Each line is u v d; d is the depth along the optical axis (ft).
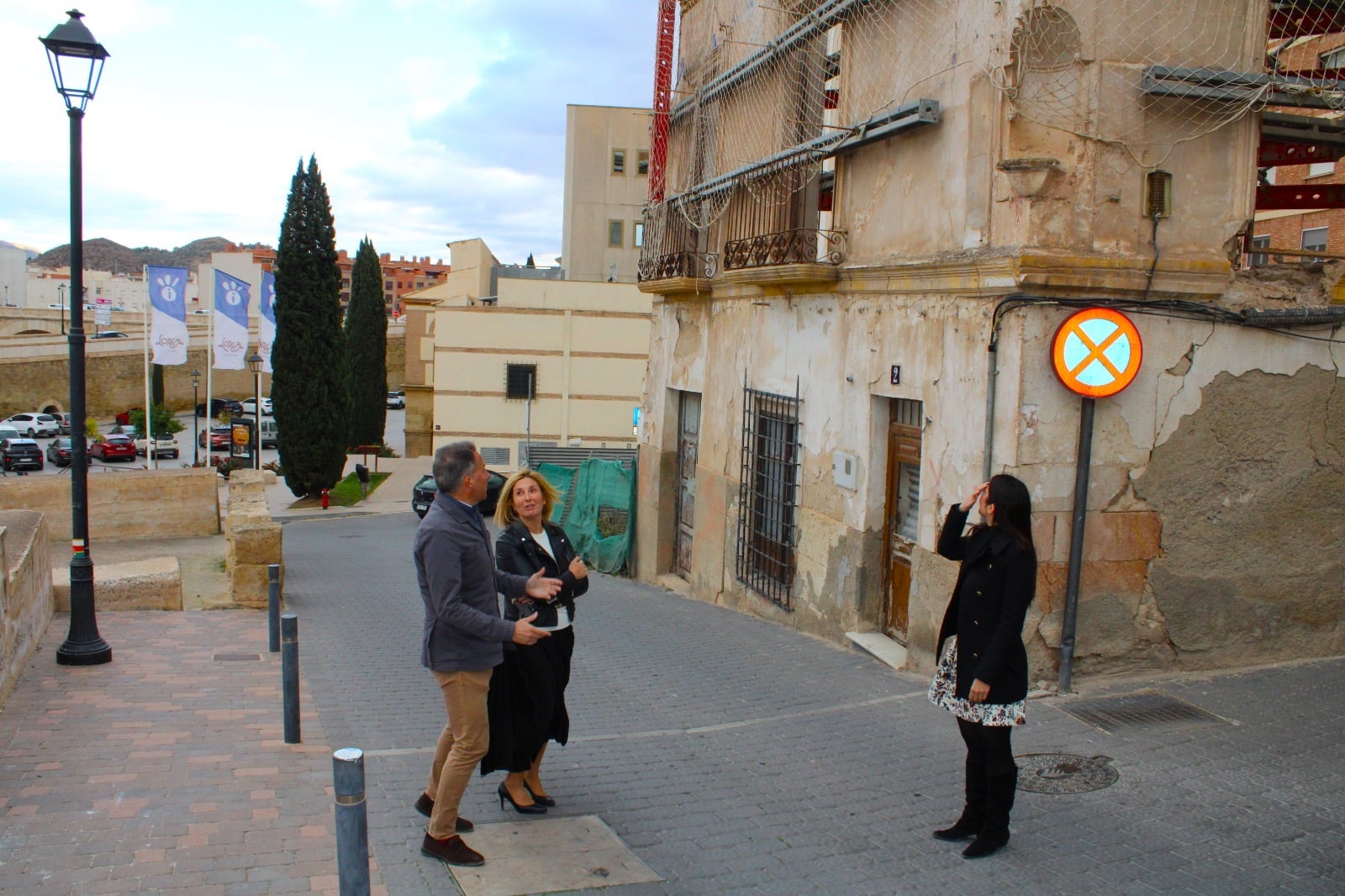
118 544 67.36
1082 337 25.27
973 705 16.69
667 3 54.44
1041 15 25.91
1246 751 21.53
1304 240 52.75
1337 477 27.96
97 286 456.86
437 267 625.00
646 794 20.11
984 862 16.62
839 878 16.06
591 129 155.33
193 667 31.32
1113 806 18.81
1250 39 27.09
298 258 115.34
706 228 47.39
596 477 65.67
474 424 138.00
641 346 140.15
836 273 35.17
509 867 16.16
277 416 117.70
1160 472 26.58
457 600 15.67
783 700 28.37
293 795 19.75
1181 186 26.76
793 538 40.16
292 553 76.18
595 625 42.42
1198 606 27.30
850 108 34.99
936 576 29.07
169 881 15.66
